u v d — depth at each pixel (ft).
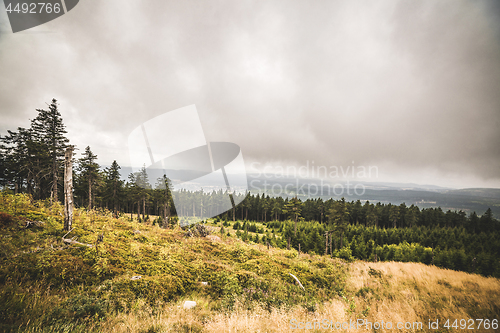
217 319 18.74
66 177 29.71
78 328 14.62
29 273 19.31
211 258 38.52
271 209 264.11
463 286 33.01
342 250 87.04
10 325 12.99
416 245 112.98
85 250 25.36
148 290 21.95
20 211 31.81
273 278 30.32
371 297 28.17
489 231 238.68
